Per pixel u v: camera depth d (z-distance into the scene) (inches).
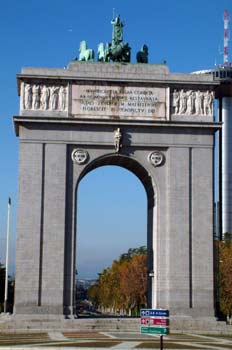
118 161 3348.9
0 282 6156.5
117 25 3398.1
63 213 3152.1
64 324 2965.1
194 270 3176.7
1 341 2208.4
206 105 3304.6
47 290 3090.6
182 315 3129.9
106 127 3238.2
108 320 3009.4
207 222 3221.0
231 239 7244.1
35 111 3206.2
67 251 3147.1
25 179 3157.0
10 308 4970.5
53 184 3171.8
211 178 3255.4
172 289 3152.1
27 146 3181.6
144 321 1724.9
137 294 6668.3
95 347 1983.3
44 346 1991.9
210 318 3137.3
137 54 3356.3
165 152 3267.7
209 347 2084.2
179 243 3191.4
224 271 4923.7
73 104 3230.8
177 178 3238.2
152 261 3302.2
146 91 3277.6
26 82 3228.3
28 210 3139.8
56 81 3235.7
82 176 3248.0
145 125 3240.7
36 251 3110.2
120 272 7495.1
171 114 3280.0
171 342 2278.5
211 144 3280.0
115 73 3272.6
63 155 3196.4
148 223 3427.7
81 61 3275.1
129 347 2007.9
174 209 3211.1
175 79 3294.8
